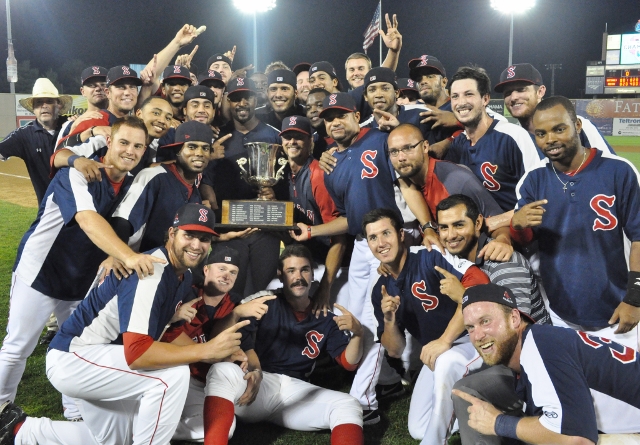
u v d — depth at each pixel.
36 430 3.31
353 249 4.63
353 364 3.92
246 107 5.13
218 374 3.33
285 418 3.70
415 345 4.36
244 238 4.68
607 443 2.66
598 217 3.40
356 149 4.46
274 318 3.92
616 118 27.08
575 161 3.45
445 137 5.10
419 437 3.60
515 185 4.31
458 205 3.55
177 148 4.14
